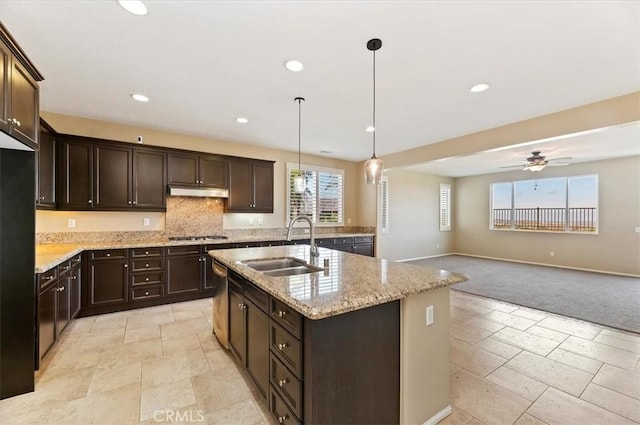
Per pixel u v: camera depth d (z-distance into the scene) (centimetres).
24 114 198
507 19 189
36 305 227
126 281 371
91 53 229
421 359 175
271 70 256
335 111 354
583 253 664
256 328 196
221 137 473
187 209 461
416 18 188
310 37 209
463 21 191
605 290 484
